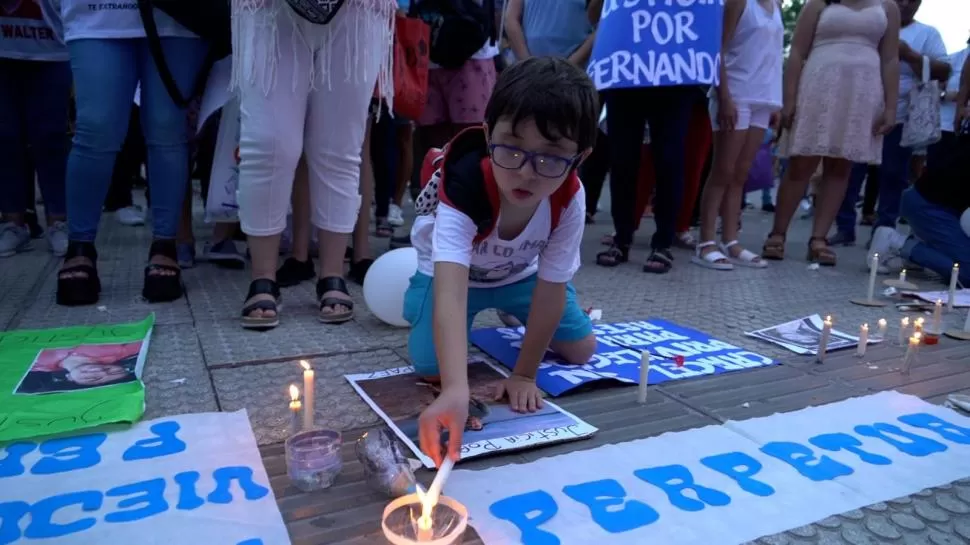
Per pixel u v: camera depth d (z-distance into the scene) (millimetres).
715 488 1454
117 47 2529
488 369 2146
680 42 3455
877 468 1561
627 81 3527
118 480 1396
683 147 3732
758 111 4129
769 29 3973
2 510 1280
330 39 2350
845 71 3994
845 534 1307
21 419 1612
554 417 1780
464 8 3857
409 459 1496
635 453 1598
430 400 1858
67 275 2660
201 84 2666
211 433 1609
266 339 2363
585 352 2176
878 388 2100
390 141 4648
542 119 1337
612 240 4430
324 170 2559
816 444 1671
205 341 2309
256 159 2350
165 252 2799
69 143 3996
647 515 1342
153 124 2650
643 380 1928
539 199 1485
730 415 1863
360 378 2008
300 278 3207
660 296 3322
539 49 4254
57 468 1434
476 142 1646
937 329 2678
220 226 3449
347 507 1350
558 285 1773
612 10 3605
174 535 1222
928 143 4461
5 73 3387
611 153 3928
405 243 4168
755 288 3564
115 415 1633
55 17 3289
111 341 2232
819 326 2756
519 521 1304
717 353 2396
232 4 2275
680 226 4887
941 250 3807
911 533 1316
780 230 4520
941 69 4875
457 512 1238
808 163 4293
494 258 1804
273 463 1510
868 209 6664
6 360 2018
